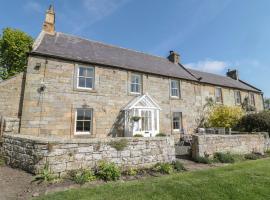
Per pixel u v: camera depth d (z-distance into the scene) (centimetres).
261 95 2669
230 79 2695
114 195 477
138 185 556
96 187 532
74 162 638
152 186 547
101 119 1279
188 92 1798
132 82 1492
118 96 1374
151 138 825
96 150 683
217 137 1089
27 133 1041
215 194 498
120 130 1338
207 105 1911
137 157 770
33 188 520
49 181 564
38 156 609
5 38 2016
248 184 567
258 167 789
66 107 1169
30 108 1068
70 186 547
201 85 1928
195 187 541
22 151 682
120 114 1360
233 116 1706
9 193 485
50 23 1438
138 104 1396
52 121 1114
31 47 1153
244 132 1488
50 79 1146
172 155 878
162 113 1580
